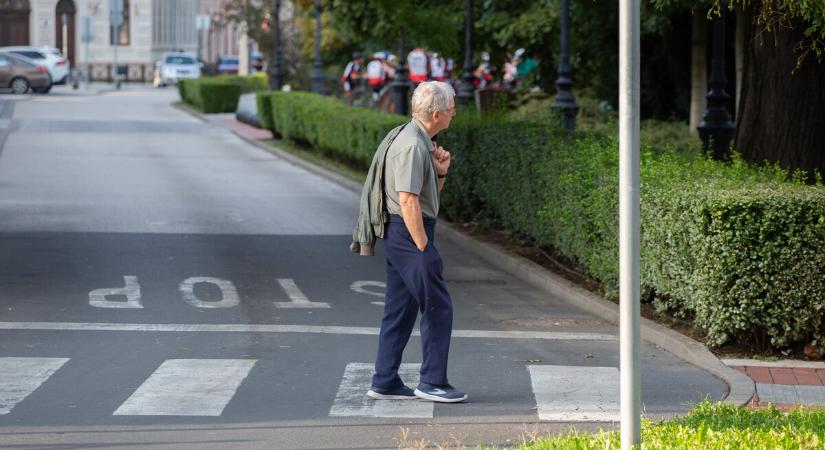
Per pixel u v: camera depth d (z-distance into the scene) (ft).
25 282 130.11
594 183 121.49
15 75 545.85
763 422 68.85
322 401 81.61
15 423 74.69
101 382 86.17
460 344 102.27
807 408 76.64
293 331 106.73
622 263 55.67
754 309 94.89
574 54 306.96
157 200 210.18
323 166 278.87
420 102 79.77
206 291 127.03
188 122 422.41
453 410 79.61
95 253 151.02
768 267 94.58
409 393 82.74
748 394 84.58
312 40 508.53
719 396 84.64
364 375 89.86
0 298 120.67
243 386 85.71
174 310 115.96
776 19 117.08
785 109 136.46
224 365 92.43
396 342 82.17
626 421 56.18
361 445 70.54
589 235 124.26
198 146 337.72
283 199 220.02
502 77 360.07
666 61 292.61
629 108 54.65
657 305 108.47
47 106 462.19
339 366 92.84
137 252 152.66
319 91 412.98
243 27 527.40
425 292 80.23
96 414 77.15
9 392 82.84
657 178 108.88
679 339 100.01
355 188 240.53
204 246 159.33
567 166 131.23
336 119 279.08
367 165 259.19
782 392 85.61
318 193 233.14
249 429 73.92
